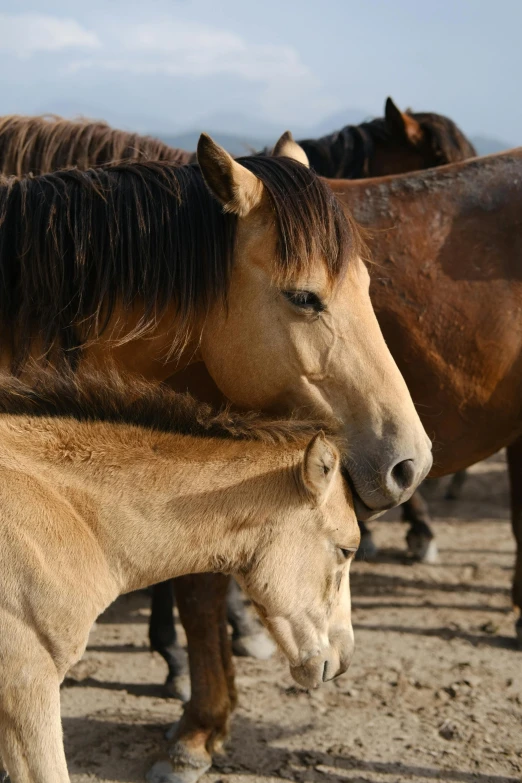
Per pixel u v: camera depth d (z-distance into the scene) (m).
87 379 2.91
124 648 4.97
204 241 3.08
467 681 4.54
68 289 3.14
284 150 3.69
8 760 2.61
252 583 2.97
